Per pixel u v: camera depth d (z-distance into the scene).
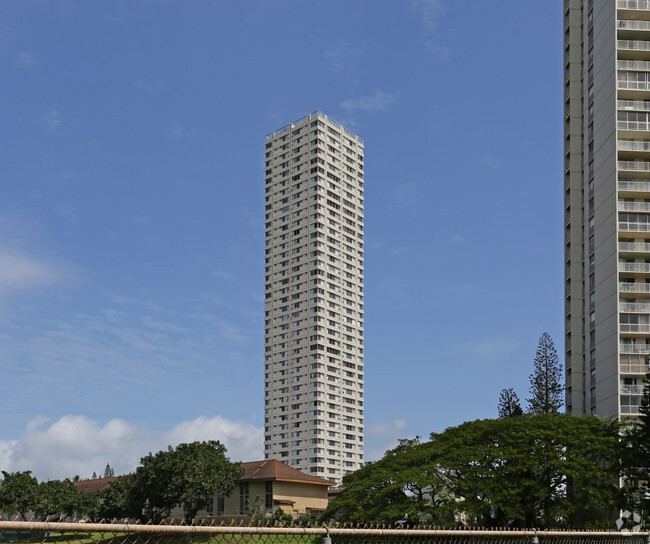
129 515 86.75
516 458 58.28
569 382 88.75
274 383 192.12
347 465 186.50
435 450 62.09
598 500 57.25
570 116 94.06
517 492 56.72
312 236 192.75
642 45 81.94
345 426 188.38
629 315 76.44
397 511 55.78
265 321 198.25
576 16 96.19
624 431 64.00
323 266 191.50
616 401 74.88
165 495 80.69
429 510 55.47
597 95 86.56
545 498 60.56
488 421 65.75
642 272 77.44
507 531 11.19
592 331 83.50
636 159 81.50
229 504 107.44
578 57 95.31
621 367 75.19
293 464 183.12
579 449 59.41
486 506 55.94
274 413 190.12
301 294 192.00
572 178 92.25
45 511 84.62
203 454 85.06
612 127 81.19
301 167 199.00
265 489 104.81
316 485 110.56
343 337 194.00
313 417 182.00
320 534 8.64
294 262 195.25
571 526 58.62
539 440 60.72
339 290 195.75
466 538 10.80
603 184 82.88
